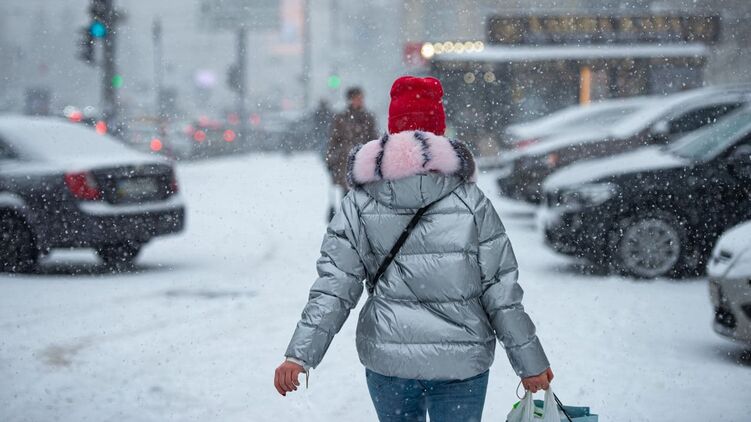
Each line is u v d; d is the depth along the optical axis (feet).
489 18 120.37
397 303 17.54
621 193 51.83
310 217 83.20
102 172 55.31
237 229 75.56
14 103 395.55
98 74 478.18
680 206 51.57
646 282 50.90
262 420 27.84
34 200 55.16
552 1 181.68
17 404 29.40
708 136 54.13
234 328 40.01
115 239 55.31
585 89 118.83
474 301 17.63
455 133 118.52
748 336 32.91
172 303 45.75
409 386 17.79
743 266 33.04
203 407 29.12
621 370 32.83
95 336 38.70
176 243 68.85
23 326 40.75
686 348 36.11
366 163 17.61
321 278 17.90
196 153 204.13
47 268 58.34
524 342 17.54
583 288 48.85
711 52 126.52
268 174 139.85
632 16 121.19
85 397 30.19
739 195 51.24
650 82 119.96
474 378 17.75
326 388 30.86
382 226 17.60
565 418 19.33
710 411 28.27
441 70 119.34
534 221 78.74
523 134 89.97
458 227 17.47
